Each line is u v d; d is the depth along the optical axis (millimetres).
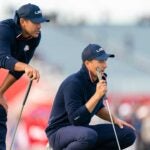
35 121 34781
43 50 79000
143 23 109625
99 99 22328
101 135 23203
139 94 50781
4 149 21031
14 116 38750
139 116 46281
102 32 91750
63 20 105688
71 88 22516
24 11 20750
